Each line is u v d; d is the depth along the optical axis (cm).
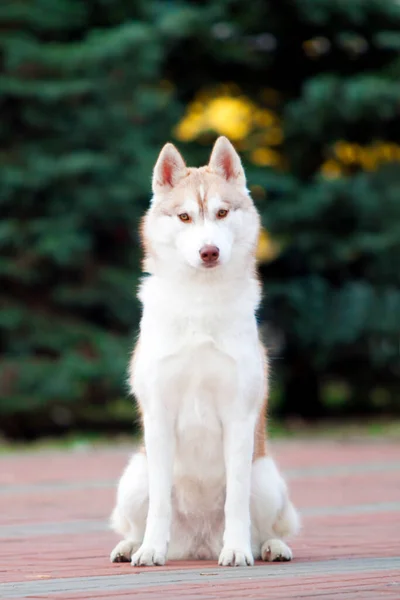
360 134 2291
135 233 1991
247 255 596
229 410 579
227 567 563
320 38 2330
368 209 2195
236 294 584
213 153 619
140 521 601
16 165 1883
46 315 1922
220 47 2223
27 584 509
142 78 1994
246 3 2228
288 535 618
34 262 1862
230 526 579
